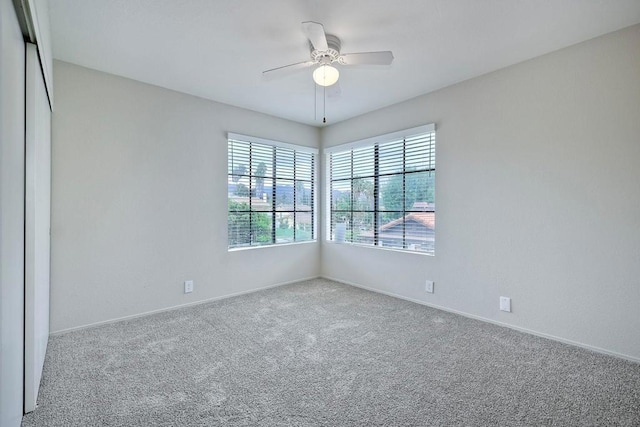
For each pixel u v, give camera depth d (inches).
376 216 158.7
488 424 62.1
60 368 82.3
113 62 104.9
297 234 178.9
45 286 87.4
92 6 75.5
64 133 103.8
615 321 88.4
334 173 182.7
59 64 103.0
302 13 79.0
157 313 124.6
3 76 44.3
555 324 99.3
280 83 122.9
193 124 134.9
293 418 63.9
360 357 89.5
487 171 114.5
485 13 79.1
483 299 116.6
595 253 91.4
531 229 104.0
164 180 126.6
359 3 75.2
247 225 156.5
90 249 109.7
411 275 140.9
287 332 107.0
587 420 63.1
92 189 109.7
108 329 108.3
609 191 88.7
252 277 156.5
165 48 96.1
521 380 77.3
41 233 77.2
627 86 85.5
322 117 167.6
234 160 150.9
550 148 99.3
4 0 44.8
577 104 93.9
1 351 44.7
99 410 66.1
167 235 127.8
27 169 63.5
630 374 79.4
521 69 105.4
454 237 124.7
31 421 62.4
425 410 66.3
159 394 71.8
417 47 95.7
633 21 82.7
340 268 175.6
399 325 113.1
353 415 64.9
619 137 87.0
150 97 122.6
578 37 90.4
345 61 90.2
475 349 94.0
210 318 119.8
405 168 145.2
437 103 129.5
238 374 80.4
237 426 61.6
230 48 96.1
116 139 114.7
